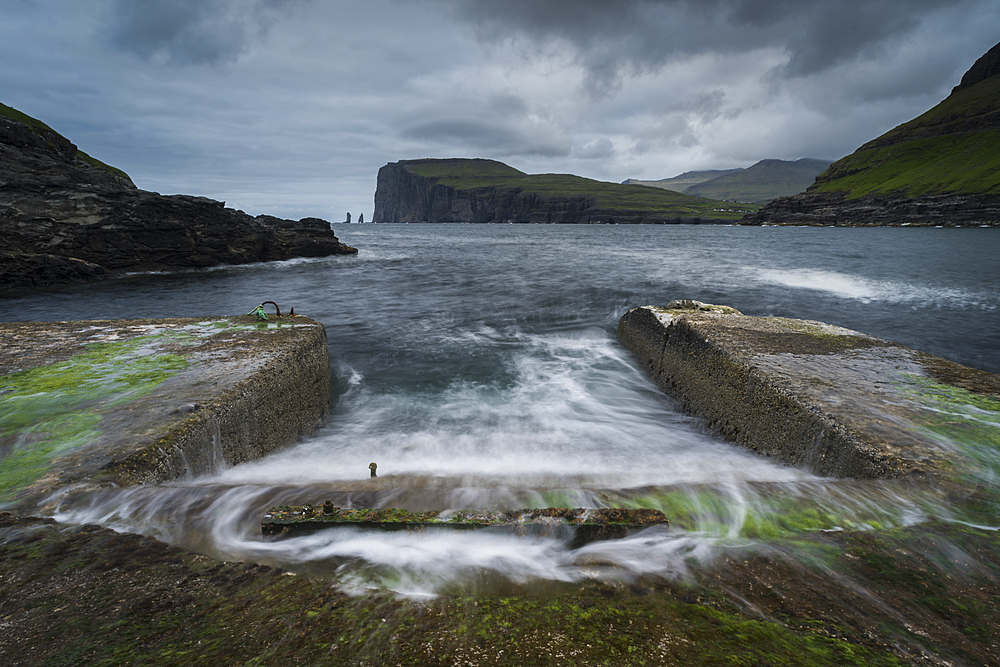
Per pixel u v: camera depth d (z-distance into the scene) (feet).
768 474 14.32
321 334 25.20
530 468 15.81
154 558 7.55
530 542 8.57
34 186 85.46
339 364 32.42
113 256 91.81
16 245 79.05
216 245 107.86
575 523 8.66
